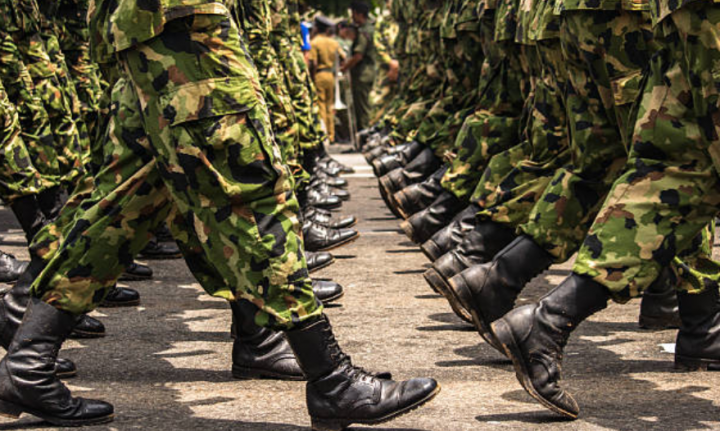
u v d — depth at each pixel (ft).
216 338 16.99
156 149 10.89
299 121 32.78
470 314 14.79
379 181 27.40
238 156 10.74
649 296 17.40
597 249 11.97
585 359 15.48
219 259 10.98
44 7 22.09
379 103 56.44
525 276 14.89
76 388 13.85
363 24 64.13
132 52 10.80
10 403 11.79
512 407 12.98
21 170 19.97
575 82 14.57
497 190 17.67
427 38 34.91
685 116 11.63
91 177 13.24
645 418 12.46
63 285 11.68
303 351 11.28
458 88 27.04
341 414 11.39
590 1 13.71
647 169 11.88
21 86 21.01
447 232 20.03
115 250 11.62
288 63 31.86
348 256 26.30
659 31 11.68
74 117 22.84
